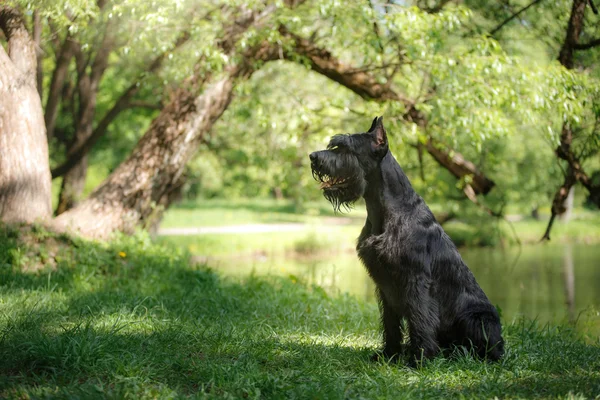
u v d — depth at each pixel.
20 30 7.93
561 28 9.78
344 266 17.33
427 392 3.70
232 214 36.47
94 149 18.47
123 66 14.29
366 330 5.91
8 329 4.52
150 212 9.29
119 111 13.52
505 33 10.41
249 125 14.99
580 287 13.23
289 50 9.35
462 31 10.20
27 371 3.73
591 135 8.78
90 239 8.29
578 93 8.77
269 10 9.23
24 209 7.89
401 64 9.04
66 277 7.21
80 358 3.81
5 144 7.86
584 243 24.38
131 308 5.85
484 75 8.59
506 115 10.02
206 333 5.00
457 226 23.73
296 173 14.66
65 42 12.16
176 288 7.45
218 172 19.25
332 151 4.43
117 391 3.33
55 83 12.73
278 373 3.94
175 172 9.29
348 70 10.08
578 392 3.65
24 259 7.48
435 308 4.34
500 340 4.45
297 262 18.66
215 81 9.27
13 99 7.86
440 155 10.95
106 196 8.76
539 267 16.72
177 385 3.61
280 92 14.20
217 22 8.40
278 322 5.89
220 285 7.83
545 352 5.01
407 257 4.26
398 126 9.62
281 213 38.50
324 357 4.48
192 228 28.31
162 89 12.12
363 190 4.39
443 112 8.95
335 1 7.54
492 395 3.64
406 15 8.05
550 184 19.72
